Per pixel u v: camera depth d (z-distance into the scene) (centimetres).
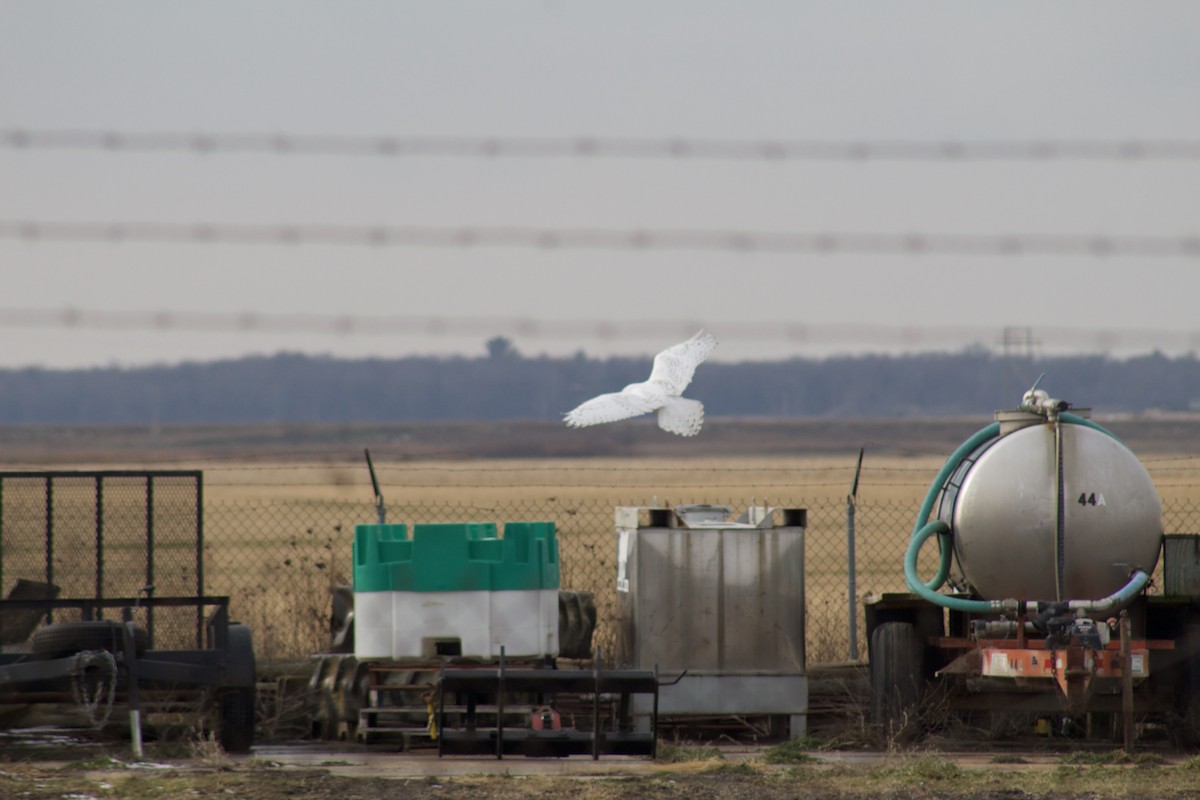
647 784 4331
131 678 4859
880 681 5412
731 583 5528
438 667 5316
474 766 4756
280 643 6456
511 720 5206
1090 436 5303
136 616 5516
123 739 5266
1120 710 5256
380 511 6106
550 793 4203
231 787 4253
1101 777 4506
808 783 4400
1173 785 4362
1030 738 5522
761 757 5025
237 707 5106
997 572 5275
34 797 4091
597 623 6800
